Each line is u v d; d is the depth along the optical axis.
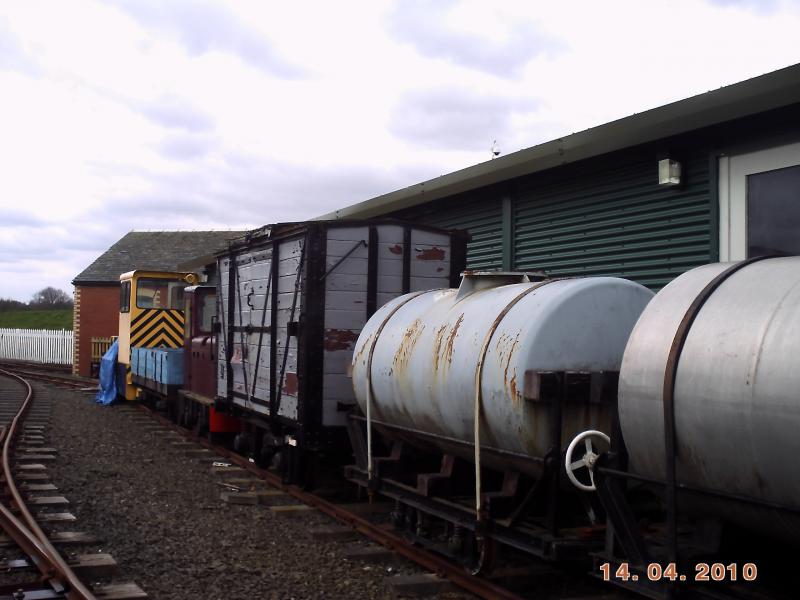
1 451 10.88
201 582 5.72
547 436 4.90
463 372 5.48
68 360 38.84
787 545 3.74
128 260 35.56
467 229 12.20
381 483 6.87
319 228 8.15
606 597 5.39
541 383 4.71
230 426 11.93
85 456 10.95
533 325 5.00
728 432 3.57
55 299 87.88
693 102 7.78
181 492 8.78
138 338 18.11
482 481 5.95
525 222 10.81
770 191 7.51
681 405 3.82
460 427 5.64
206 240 38.59
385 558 6.44
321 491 8.83
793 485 3.33
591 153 9.18
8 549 6.35
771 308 3.57
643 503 5.15
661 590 4.05
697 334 3.86
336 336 8.17
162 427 14.43
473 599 5.49
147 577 5.79
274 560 6.32
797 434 3.26
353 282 8.27
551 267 10.30
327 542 6.94
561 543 4.75
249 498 8.36
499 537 5.26
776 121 7.43
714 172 8.03
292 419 8.34
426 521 6.41
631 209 9.05
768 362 3.43
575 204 9.91
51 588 5.36
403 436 6.69
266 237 9.29
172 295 18.55
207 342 12.67
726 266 4.20
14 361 40.44
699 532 4.16
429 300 6.84
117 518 7.50
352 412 7.84
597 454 4.73
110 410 17.25
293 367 8.41
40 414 15.73
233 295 10.66
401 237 8.50
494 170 10.77
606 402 4.79
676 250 8.46
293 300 8.47
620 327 5.18
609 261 9.34
